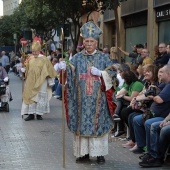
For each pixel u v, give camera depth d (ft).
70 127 24.04
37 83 38.93
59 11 72.02
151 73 26.53
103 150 23.86
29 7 93.45
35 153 26.61
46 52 83.76
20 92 66.13
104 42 88.43
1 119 39.75
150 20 60.49
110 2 51.65
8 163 24.31
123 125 30.76
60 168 23.25
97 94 23.77
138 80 29.81
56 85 58.80
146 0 62.44
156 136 23.11
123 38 76.02
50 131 33.78
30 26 113.09
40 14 92.12
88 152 23.97
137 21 68.80
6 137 31.50
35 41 39.88
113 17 80.64
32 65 39.24
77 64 23.90
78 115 23.82
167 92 23.58
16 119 39.75
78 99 23.84
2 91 43.91
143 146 25.98
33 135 32.22
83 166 23.62
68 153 26.63
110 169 23.00
